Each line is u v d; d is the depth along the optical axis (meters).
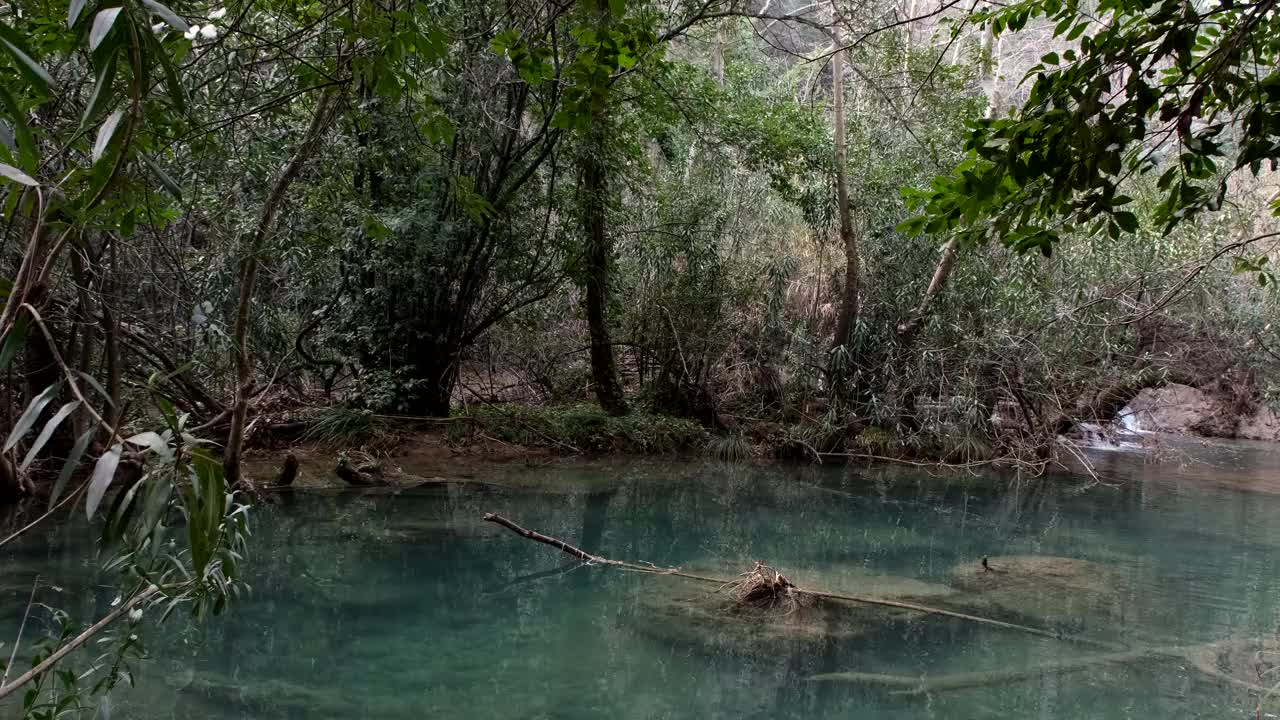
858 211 12.86
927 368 12.01
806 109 12.44
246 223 7.09
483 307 11.50
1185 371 14.36
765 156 11.46
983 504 9.37
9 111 1.69
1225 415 15.03
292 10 4.66
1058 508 9.23
